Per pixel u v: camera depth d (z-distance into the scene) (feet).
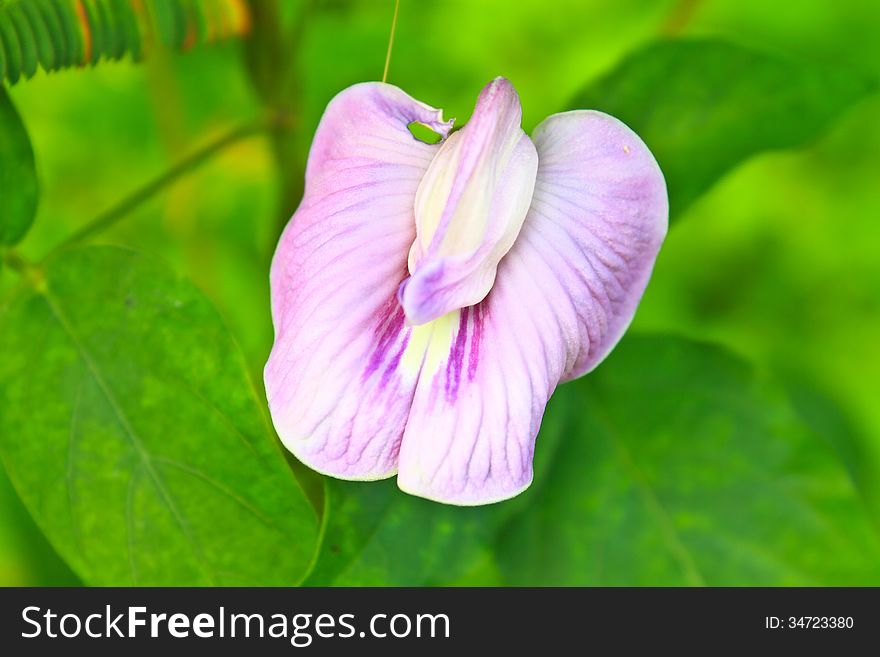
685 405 0.75
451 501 0.65
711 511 0.75
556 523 0.75
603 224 0.66
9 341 0.71
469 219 0.65
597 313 0.67
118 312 0.71
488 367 0.66
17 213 0.72
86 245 0.71
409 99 0.67
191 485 0.70
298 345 0.66
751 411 0.75
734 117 0.75
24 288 0.72
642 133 0.75
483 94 0.66
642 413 0.75
